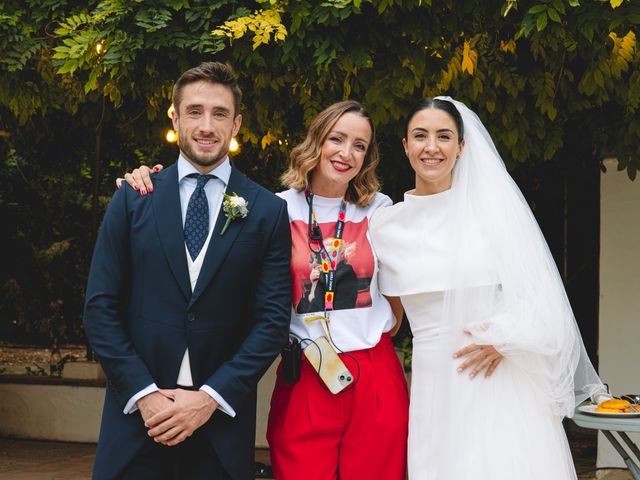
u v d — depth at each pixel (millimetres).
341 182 3250
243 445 2861
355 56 4105
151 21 4086
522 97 4531
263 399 6551
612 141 4977
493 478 2998
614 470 5312
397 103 4480
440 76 4340
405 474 3236
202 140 2848
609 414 3398
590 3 3793
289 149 5422
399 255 3260
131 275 2881
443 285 3141
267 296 2904
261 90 4641
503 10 3910
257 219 2926
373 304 3293
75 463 6219
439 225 3223
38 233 8797
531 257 3053
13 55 4445
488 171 3168
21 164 8383
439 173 3180
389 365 3258
